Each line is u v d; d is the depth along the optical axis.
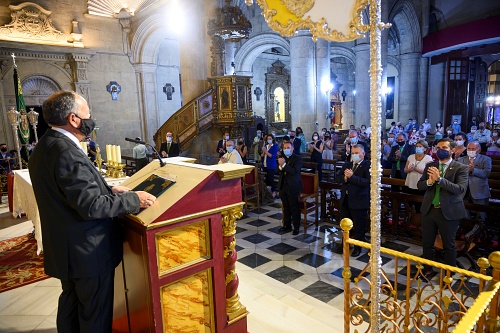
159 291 1.94
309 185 6.45
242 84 9.53
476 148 5.21
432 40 17.33
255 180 7.52
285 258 5.12
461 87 17.67
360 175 4.86
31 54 12.66
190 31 10.30
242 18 9.59
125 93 15.07
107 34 14.39
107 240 1.97
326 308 3.67
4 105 12.12
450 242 3.97
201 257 2.13
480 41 15.15
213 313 2.20
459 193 3.80
